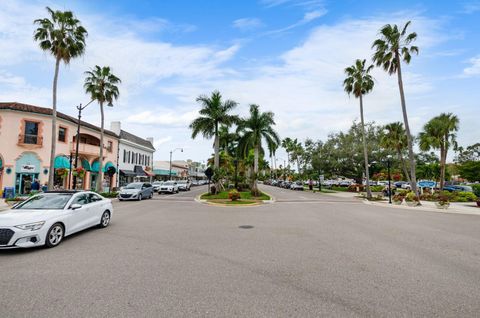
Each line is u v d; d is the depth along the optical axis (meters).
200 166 103.56
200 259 5.89
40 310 3.57
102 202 9.67
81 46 20.47
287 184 56.34
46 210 7.35
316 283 4.60
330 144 45.38
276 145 29.83
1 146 23.03
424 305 3.83
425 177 51.81
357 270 5.28
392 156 41.06
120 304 3.76
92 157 31.11
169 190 30.88
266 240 7.79
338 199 26.19
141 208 16.09
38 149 24.47
